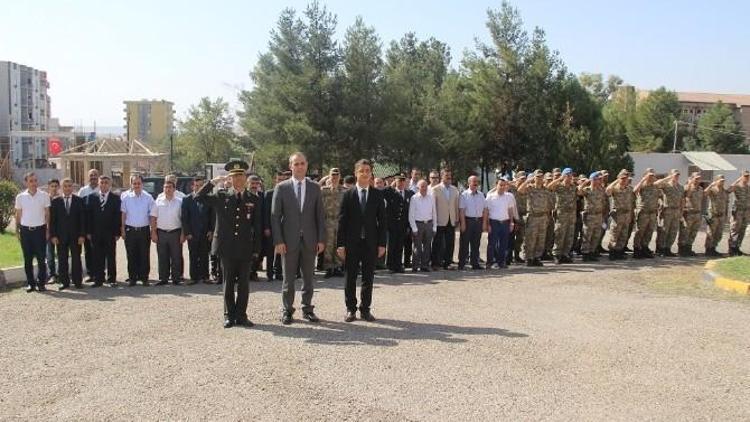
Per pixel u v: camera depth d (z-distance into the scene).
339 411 5.38
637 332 8.05
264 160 28.33
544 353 7.09
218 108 52.06
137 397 5.69
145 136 88.31
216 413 5.33
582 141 30.59
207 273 12.20
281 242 8.49
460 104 31.92
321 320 8.70
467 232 13.95
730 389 6.00
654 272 13.21
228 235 8.26
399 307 9.56
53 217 11.27
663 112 64.31
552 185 14.96
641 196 15.68
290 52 29.48
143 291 11.08
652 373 6.45
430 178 14.51
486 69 31.59
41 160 60.47
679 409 5.51
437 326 8.34
